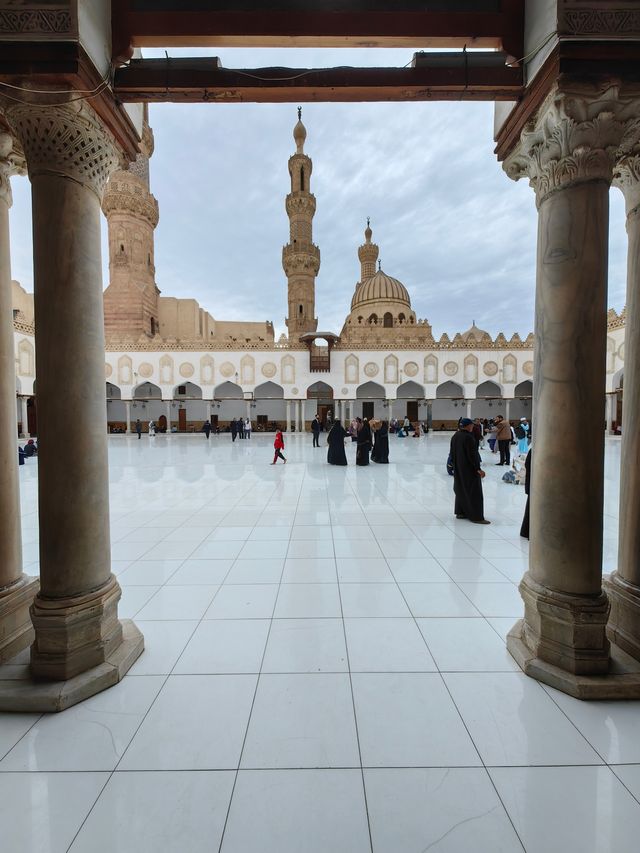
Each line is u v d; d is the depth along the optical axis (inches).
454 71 83.0
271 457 457.1
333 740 62.8
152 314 993.5
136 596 111.8
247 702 71.2
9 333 88.8
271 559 139.5
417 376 881.5
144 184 963.3
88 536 79.6
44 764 58.9
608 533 169.0
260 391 1007.0
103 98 78.1
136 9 80.5
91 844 48.0
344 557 140.9
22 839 48.6
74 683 72.6
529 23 80.6
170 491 260.1
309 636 91.7
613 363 711.7
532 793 54.3
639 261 86.7
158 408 1000.2
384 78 83.6
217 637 91.5
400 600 108.7
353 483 285.0
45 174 76.3
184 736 63.8
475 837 48.8
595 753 60.5
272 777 56.7
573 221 77.8
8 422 88.4
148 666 81.4
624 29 72.1
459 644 88.5
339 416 892.0
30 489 273.7
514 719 67.2
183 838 48.6
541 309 83.0
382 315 1179.9
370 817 51.1
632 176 87.3
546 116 77.7
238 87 84.0
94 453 81.0
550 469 80.8
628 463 88.6
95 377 81.4
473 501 183.6
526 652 81.5
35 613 75.3
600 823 50.4
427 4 80.9
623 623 85.0
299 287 1127.6
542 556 82.6
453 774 57.1
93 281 80.9
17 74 70.4
